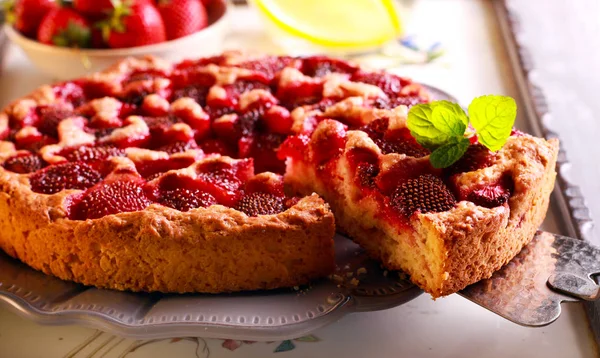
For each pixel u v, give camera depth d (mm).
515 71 776
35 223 531
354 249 559
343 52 811
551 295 506
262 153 603
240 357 516
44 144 592
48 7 760
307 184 583
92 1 736
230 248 518
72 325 521
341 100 611
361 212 549
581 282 510
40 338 527
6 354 517
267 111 604
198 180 548
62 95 636
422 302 546
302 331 497
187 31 761
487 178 525
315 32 805
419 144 545
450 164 526
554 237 549
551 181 561
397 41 838
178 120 606
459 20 886
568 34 835
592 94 746
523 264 529
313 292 523
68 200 539
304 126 583
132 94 631
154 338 495
